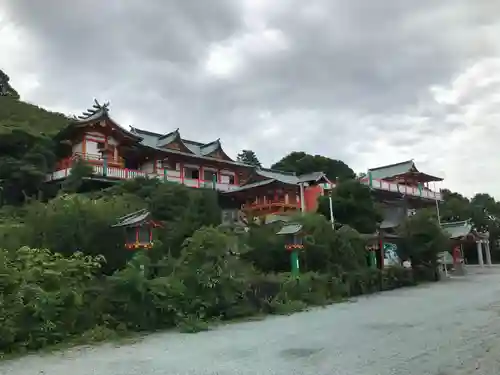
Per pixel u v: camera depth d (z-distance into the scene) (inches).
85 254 760.3
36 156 1237.1
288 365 396.5
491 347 433.4
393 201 2033.7
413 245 1433.3
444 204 2613.2
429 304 832.9
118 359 443.5
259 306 765.3
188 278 682.2
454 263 1747.0
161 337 566.6
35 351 484.7
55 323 523.5
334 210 1391.5
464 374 342.0
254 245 1001.5
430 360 391.2
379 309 791.1
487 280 1390.3
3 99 2113.7
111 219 814.5
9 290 502.3
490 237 2581.2
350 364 390.3
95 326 562.9
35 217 836.0
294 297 855.7
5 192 1119.0
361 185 1464.1
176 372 384.5
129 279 610.9
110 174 1274.6
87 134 1381.6
